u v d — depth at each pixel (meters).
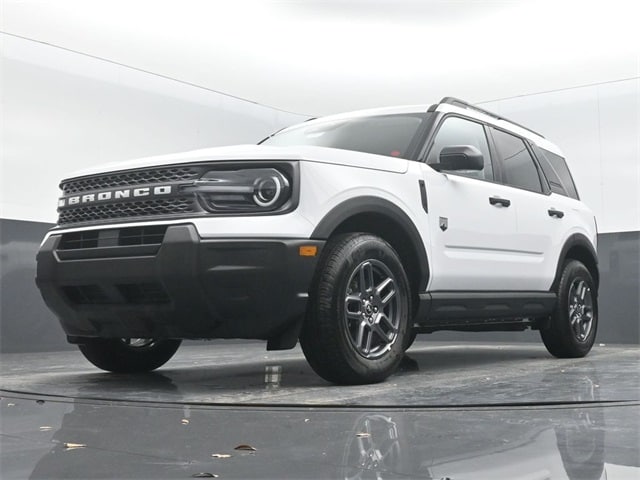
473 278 4.11
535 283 4.71
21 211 6.53
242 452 1.89
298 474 1.65
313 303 3.24
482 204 4.21
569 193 5.44
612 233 7.88
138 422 2.38
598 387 3.25
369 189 3.48
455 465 1.73
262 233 3.11
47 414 2.57
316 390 3.20
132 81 7.33
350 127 4.34
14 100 6.47
